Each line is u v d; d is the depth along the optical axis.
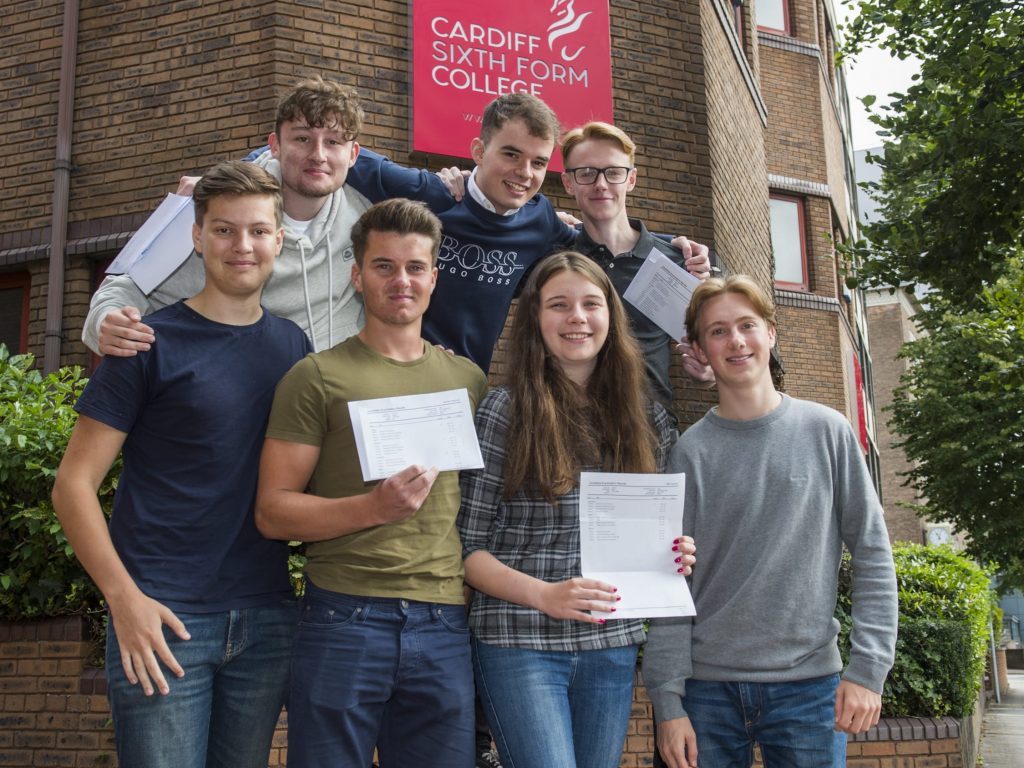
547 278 2.79
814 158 14.33
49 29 7.41
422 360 2.71
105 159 7.07
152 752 2.38
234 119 6.73
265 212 2.64
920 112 8.18
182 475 2.53
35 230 7.15
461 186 3.51
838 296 14.50
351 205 3.33
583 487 2.60
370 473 2.41
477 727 3.22
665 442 2.92
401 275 2.62
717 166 8.06
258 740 2.60
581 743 2.55
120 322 2.49
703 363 3.15
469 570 2.58
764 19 14.66
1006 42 7.55
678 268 3.38
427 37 6.91
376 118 6.79
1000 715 17.95
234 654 2.54
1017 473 14.58
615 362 2.80
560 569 2.58
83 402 2.48
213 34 6.89
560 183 7.13
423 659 2.44
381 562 2.46
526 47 7.18
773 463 2.80
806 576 2.72
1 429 4.58
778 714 2.69
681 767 2.68
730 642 2.73
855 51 8.67
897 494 28.73
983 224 7.51
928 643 5.88
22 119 7.36
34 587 4.70
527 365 2.74
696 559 2.83
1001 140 7.12
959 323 15.64
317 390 2.55
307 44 6.74
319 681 2.38
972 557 15.53
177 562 2.48
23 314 7.42
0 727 4.65
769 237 11.02
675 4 7.91
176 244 2.83
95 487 2.47
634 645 2.67
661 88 7.72
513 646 2.52
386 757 2.53
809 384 13.32
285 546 2.74
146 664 2.34
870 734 5.46
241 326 2.68
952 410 15.51
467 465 2.45
